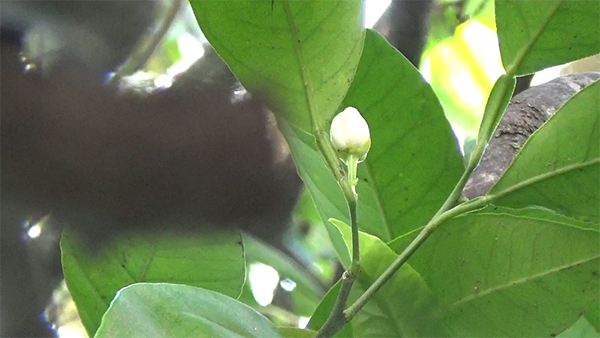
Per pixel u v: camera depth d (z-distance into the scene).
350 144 0.37
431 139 0.46
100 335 0.34
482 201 0.38
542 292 0.40
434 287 0.41
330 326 0.38
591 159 0.39
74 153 0.52
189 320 0.36
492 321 0.40
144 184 0.51
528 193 0.39
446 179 0.46
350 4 0.37
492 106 0.38
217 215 0.52
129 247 0.49
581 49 0.39
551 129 0.39
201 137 0.53
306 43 0.37
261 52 0.38
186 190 0.51
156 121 0.53
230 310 0.37
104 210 0.50
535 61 0.39
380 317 0.40
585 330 0.45
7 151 0.53
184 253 0.50
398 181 0.46
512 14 0.39
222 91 0.55
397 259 0.38
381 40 0.46
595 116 0.39
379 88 0.46
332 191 0.46
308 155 0.46
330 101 0.38
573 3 0.38
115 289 0.48
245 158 0.53
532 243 0.40
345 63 0.38
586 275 0.39
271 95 0.38
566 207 0.39
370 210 0.46
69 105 0.53
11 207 0.55
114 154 0.52
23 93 0.54
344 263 0.46
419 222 0.46
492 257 0.40
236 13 0.37
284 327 0.40
